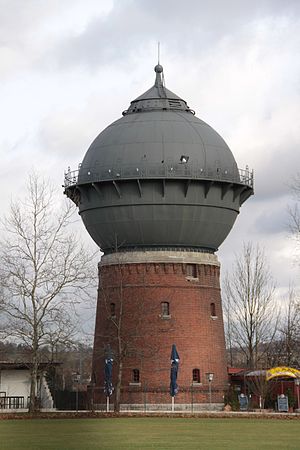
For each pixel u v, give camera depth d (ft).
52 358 217.15
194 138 220.84
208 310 225.35
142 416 196.54
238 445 122.01
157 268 222.07
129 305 222.28
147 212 217.77
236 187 225.97
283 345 312.09
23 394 236.84
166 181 216.33
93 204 223.51
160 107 229.04
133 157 217.56
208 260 226.38
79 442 126.82
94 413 199.52
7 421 179.32
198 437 136.15
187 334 221.05
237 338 307.99
